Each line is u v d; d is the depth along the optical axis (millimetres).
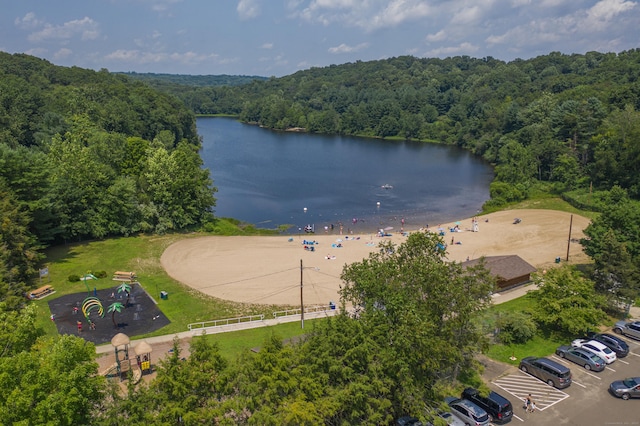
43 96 148125
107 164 96938
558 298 52219
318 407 28031
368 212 119500
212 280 70688
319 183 151000
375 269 38656
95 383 27234
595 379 43281
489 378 43562
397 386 33188
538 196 121062
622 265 54344
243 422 28609
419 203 127625
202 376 28109
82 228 81375
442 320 36688
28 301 57688
